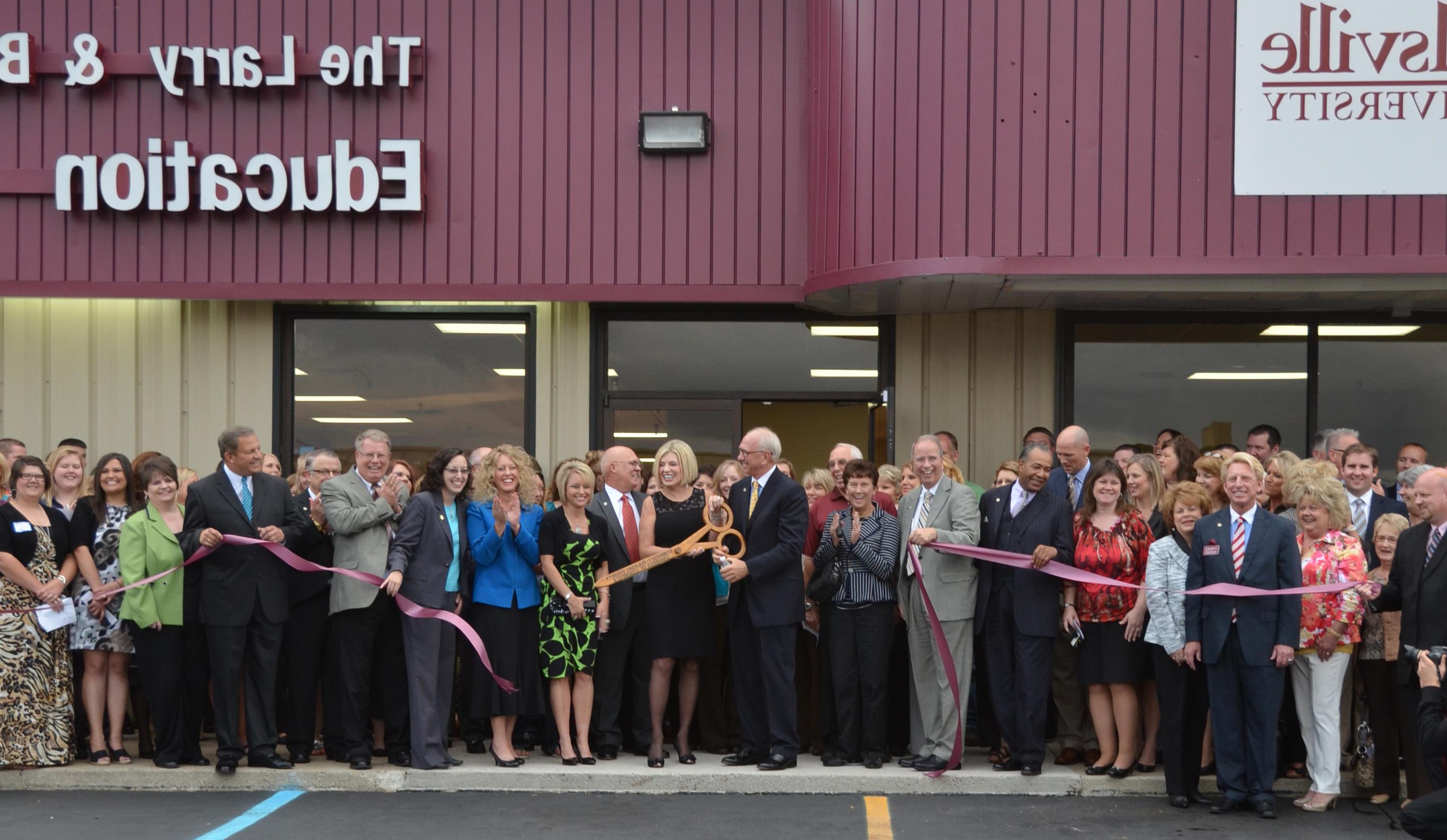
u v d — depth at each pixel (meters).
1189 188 9.61
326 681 8.48
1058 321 11.02
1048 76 9.66
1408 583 7.34
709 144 10.88
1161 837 6.89
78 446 8.73
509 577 8.22
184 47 10.90
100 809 7.44
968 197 9.65
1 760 7.94
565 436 11.27
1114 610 7.97
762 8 10.94
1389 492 9.70
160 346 11.23
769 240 10.83
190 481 9.58
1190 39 9.64
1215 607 7.47
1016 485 8.41
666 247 10.88
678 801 7.75
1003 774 8.03
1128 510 8.15
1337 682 7.55
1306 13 9.61
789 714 8.21
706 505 8.38
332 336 11.42
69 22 11.03
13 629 8.00
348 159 10.81
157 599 8.02
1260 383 10.98
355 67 10.92
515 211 10.95
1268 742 7.39
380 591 8.18
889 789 7.98
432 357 11.41
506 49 11.01
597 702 8.52
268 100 10.98
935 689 8.32
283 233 10.93
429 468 8.38
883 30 9.86
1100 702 8.09
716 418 11.34
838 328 11.30
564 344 11.29
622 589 8.41
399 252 10.93
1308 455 10.92
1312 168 9.59
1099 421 11.02
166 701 8.10
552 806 7.59
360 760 8.10
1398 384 10.92
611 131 10.96
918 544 8.08
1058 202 9.59
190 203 10.88
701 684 8.90
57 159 10.85
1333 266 9.50
